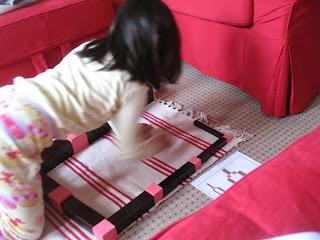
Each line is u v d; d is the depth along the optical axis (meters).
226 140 1.32
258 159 1.26
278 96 1.36
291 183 0.55
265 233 0.50
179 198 1.15
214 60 1.55
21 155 0.93
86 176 1.25
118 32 0.98
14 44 1.43
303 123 1.40
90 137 1.36
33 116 0.94
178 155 1.30
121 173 1.25
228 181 1.19
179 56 1.04
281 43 1.25
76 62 1.04
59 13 1.49
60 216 1.13
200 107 1.53
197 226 0.52
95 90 1.00
